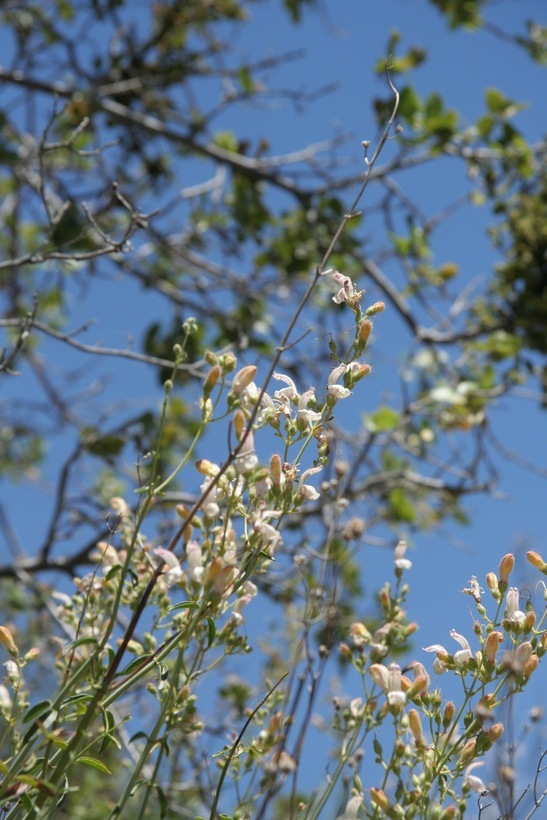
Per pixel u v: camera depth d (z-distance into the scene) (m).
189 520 2.06
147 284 8.09
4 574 6.21
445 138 7.73
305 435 2.15
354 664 2.51
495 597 2.25
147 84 8.49
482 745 2.09
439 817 2.04
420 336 7.88
